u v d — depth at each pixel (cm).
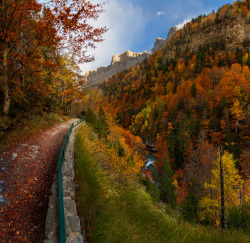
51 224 246
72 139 786
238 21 11494
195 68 10188
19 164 520
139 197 527
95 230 254
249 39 10288
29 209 312
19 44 952
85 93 3612
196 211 1753
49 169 534
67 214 259
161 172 3556
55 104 2330
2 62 905
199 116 4769
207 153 2983
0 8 757
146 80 13725
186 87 6862
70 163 462
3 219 267
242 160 2862
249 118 3541
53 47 859
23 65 949
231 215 880
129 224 333
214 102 4834
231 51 10525
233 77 5622
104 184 396
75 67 2342
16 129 868
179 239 358
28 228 259
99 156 652
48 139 989
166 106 7188
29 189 386
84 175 400
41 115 1497
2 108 894
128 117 9894
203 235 404
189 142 3662
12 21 814
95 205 314
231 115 3994
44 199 356
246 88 4697
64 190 327
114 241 260
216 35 12656
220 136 3662
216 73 7431
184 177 3070
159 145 4803
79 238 215
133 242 276
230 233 438
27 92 1420
